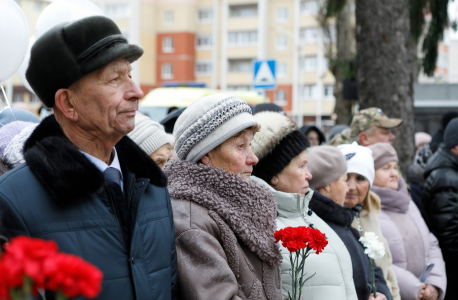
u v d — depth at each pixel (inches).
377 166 139.7
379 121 163.3
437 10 214.1
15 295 29.4
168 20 1611.7
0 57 77.2
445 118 239.3
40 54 54.3
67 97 56.0
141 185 60.1
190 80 1642.5
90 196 54.1
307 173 97.8
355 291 92.2
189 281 65.5
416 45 248.8
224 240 69.6
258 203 73.8
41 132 56.5
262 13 1604.3
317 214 103.7
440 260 142.9
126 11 1539.1
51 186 50.9
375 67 183.3
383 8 181.6
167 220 63.4
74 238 51.8
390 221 134.0
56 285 29.4
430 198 155.1
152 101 383.6
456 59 1583.4
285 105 1622.8
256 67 337.4
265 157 95.6
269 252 72.2
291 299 78.6
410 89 186.7
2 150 80.6
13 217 49.6
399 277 126.6
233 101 76.7
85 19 54.2
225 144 76.3
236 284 66.2
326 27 530.6
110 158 62.0
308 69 1598.2
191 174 74.4
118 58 55.0
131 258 55.4
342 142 170.4
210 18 1646.2
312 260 87.2
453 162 155.0
